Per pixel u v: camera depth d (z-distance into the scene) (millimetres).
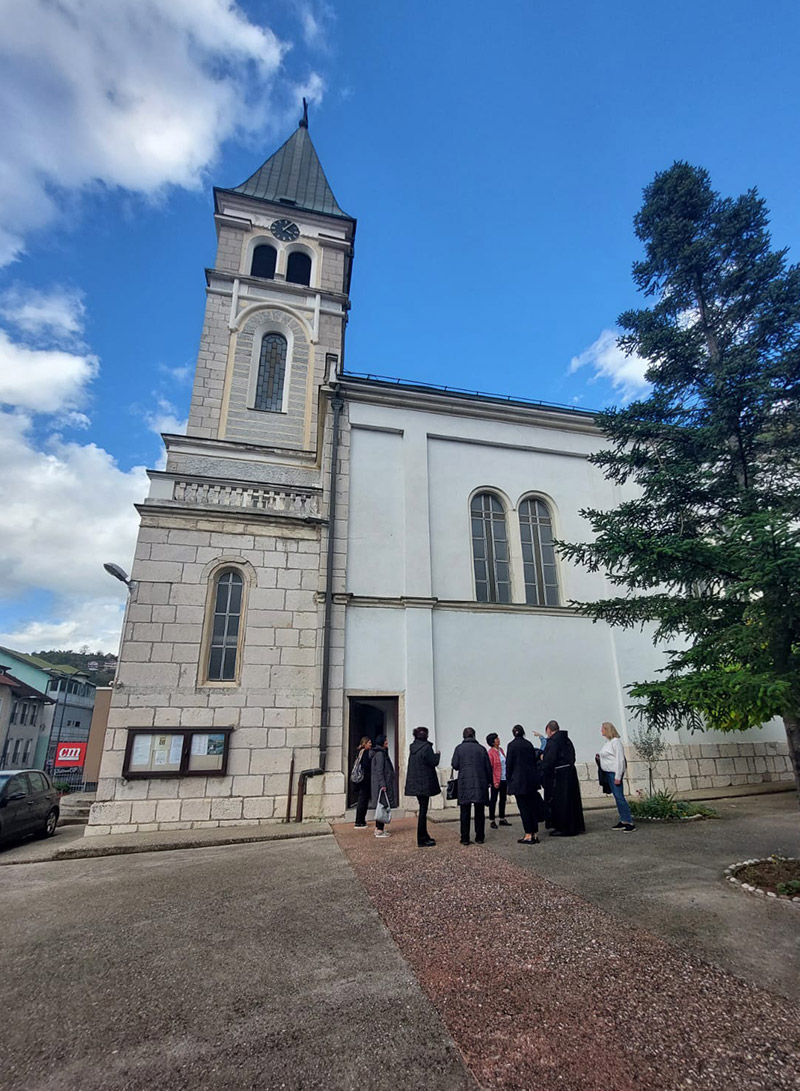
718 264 7141
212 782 9516
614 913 4453
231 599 10766
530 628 11750
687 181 7062
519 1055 2709
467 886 5340
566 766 7797
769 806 9586
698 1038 2779
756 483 6781
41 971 3928
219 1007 3303
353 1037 2922
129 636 9938
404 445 12438
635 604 6953
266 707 10117
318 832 8688
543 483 13219
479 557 12383
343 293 22734
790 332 6469
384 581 11328
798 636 5129
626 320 7582
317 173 26688
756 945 3760
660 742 11562
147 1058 2811
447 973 3602
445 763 10375
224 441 18312
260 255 23156
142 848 8203
